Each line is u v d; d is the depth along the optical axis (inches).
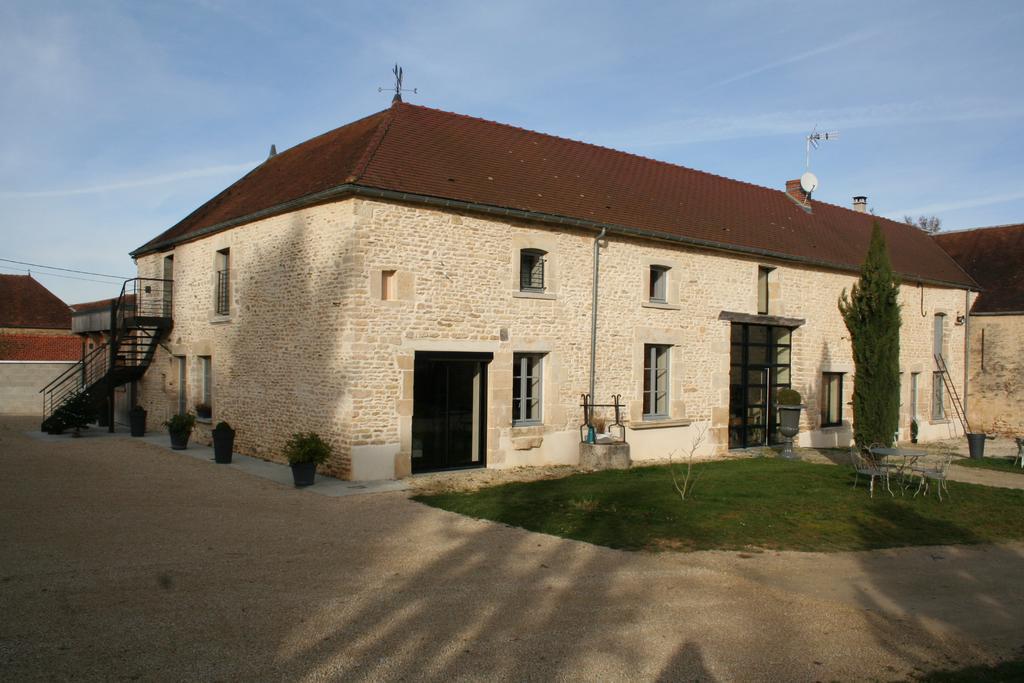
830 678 175.6
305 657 175.0
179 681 160.2
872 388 478.9
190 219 660.7
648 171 657.6
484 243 458.3
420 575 240.4
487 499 360.2
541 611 211.5
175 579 227.8
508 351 470.0
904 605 232.7
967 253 942.4
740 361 628.7
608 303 523.8
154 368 669.3
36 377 950.4
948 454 456.1
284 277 466.9
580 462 486.9
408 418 424.8
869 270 486.0
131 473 419.8
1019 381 824.9
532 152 568.1
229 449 466.9
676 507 347.9
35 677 159.8
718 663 181.0
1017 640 207.0
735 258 611.2
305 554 260.1
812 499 382.0
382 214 417.1
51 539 269.1
